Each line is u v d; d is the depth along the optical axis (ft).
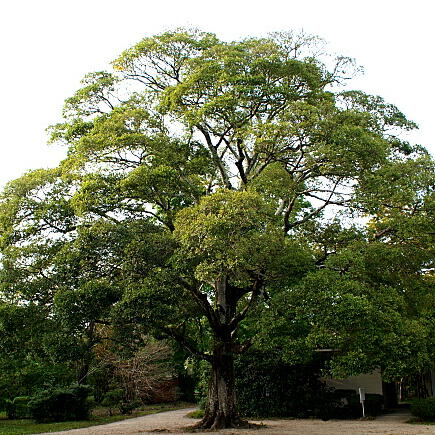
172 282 48.52
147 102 61.00
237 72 55.72
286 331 50.24
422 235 54.08
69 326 47.24
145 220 54.60
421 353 49.06
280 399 78.59
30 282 50.39
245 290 62.23
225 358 61.72
